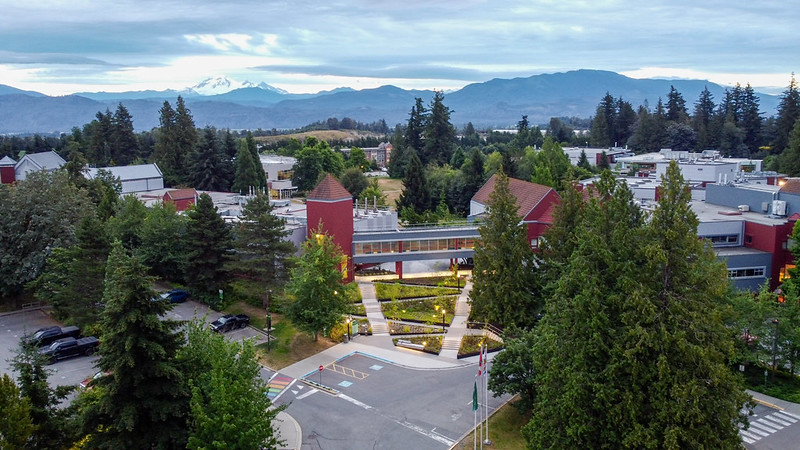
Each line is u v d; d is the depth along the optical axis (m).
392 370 46.91
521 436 36.44
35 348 28.12
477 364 48.12
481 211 85.19
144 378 29.42
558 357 30.25
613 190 34.62
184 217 67.06
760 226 66.69
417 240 71.44
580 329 29.30
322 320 49.12
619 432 27.58
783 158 131.00
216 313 58.41
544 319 38.91
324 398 41.97
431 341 52.34
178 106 144.12
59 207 59.62
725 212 74.12
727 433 27.03
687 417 25.55
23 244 56.53
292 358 48.91
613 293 28.58
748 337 46.56
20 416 24.56
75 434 28.06
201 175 130.38
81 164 99.88
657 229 28.27
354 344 52.31
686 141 179.50
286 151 192.12
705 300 27.78
